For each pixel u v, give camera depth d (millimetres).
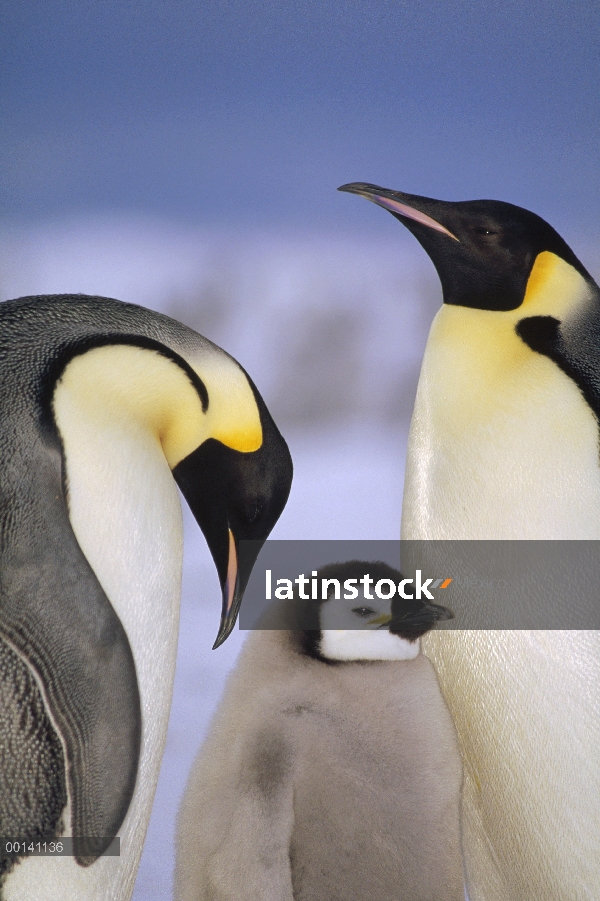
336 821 5082
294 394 17359
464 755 5820
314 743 5133
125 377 4434
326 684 5316
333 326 19922
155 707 4633
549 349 5383
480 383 5465
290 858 4996
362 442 15617
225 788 5012
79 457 4234
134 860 4727
